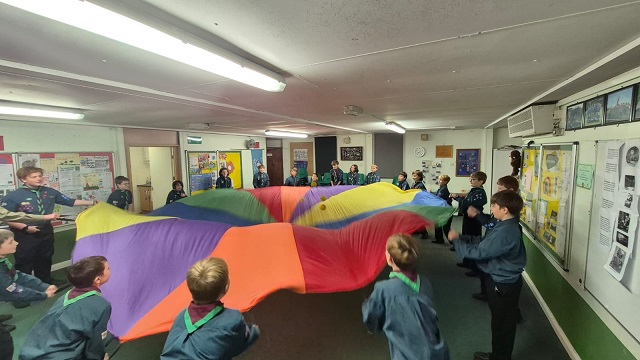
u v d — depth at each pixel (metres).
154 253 2.20
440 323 2.93
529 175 3.73
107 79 2.23
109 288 2.05
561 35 1.43
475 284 3.79
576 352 2.28
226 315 1.37
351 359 2.44
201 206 3.90
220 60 1.58
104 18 1.09
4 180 3.89
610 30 1.36
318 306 3.34
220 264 1.42
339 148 9.74
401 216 2.61
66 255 4.54
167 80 2.28
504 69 2.04
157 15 1.21
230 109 3.80
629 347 1.62
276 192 4.42
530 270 3.71
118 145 5.38
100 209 2.85
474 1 1.10
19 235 3.39
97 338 1.54
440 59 1.83
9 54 1.67
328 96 3.02
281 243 2.26
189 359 1.29
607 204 1.90
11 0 0.94
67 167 4.58
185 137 6.95
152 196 7.44
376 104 3.57
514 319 2.16
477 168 7.83
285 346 2.62
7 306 3.37
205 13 1.20
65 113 3.47
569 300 2.45
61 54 1.67
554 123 3.02
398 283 1.56
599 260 1.98
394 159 8.78
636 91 1.71
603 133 2.06
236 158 8.58
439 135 8.18
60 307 1.53
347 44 1.56
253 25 1.32
